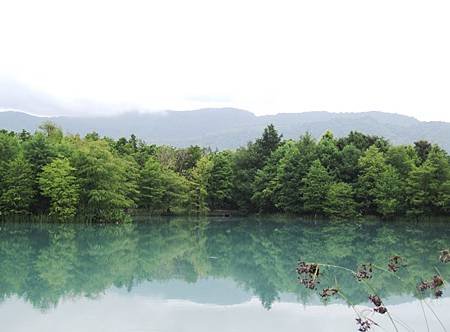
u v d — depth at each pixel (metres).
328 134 70.06
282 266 29.64
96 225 48.78
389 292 21.25
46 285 22.58
